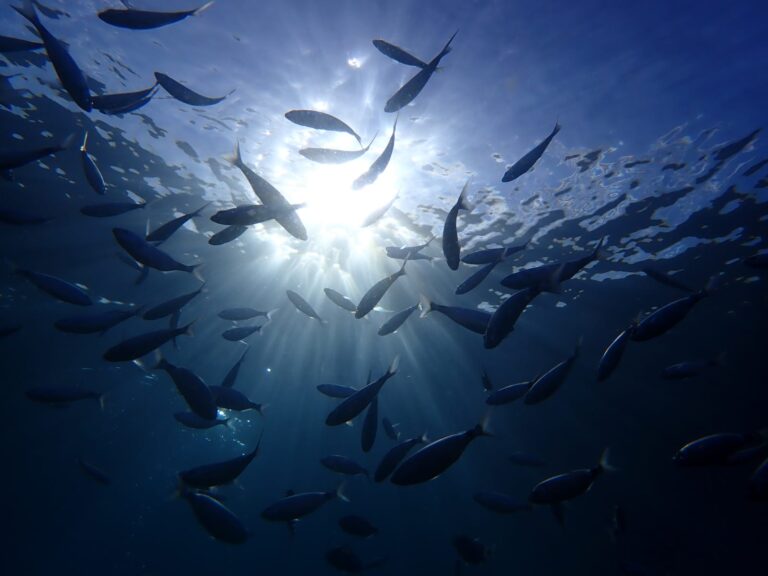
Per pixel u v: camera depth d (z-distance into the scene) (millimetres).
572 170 9289
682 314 3551
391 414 23969
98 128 9250
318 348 19344
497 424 21688
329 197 10500
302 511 4582
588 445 20266
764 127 8000
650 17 6195
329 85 7422
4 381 18062
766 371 15664
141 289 15117
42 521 22141
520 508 5941
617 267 12977
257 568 24469
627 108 7648
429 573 23203
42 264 13305
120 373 20266
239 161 3471
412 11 6211
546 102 7570
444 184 9727
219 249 13195
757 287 13078
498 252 4367
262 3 6312
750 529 17844
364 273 13703
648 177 9469
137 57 7453
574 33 6438
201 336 18453
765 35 6336
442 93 7445
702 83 7129
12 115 9000
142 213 11680
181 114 8602
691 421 18094
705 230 11242
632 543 19344
